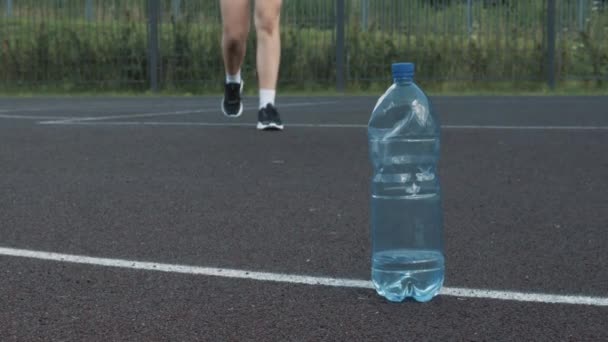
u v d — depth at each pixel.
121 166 6.54
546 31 17.38
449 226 4.52
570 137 8.23
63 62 18.61
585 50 17.50
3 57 18.58
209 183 5.79
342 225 4.54
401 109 4.85
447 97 15.23
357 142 7.85
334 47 17.78
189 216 4.77
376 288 3.38
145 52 18.36
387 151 4.92
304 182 5.80
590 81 17.47
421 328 2.95
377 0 18.08
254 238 4.26
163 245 4.13
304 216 4.75
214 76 18.23
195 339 2.87
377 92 17.50
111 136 8.41
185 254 3.96
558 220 4.64
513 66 17.62
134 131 8.84
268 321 3.03
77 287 3.45
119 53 18.41
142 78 18.33
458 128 9.13
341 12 17.41
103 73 18.48
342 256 3.92
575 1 17.53
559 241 4.17
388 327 2.96
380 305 3.20
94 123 9.78
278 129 8.76
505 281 3.50
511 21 17.73
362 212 4.84
